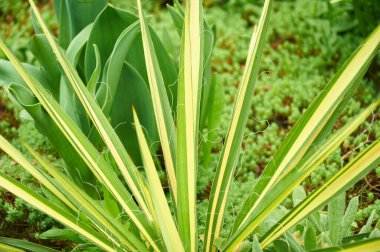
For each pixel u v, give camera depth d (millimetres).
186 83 1226
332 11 2293
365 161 1207
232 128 1347
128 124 1704
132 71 1628
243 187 1739
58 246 1682
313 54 2312
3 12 2652
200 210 1695
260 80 2170
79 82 1351
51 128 1537
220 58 2295
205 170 1814
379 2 2145
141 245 1324
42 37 1661
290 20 2457
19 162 1316
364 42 1241
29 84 1343
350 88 1302
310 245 1297
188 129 1224
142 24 1296
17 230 1704
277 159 1334
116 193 1347
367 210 1625
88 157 1343
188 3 1213
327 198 1235
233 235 1342
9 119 2061
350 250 1181
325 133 1328
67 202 1385
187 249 1310
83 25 1673
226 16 2586
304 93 2055
